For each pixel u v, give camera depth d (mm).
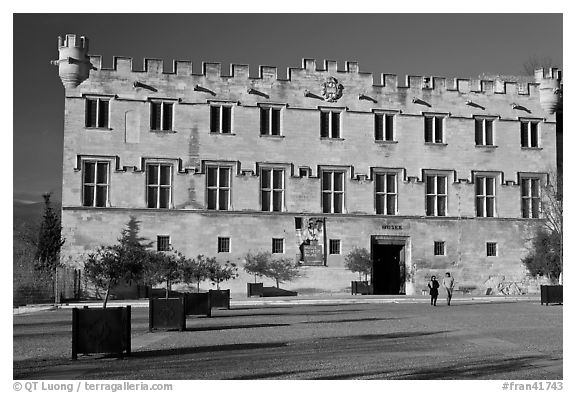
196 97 72125
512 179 78500
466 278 76250
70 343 30625
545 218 78438
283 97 74062
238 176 72250
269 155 73188
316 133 74375
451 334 33406
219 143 72188
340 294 72750
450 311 49375
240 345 29391
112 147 70062
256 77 73625
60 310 54781
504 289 76812
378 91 76125
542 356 26109
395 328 36500
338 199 74562
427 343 29969
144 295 67750
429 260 75625
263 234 72188
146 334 34156
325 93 74625
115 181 69750
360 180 74875
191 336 33094
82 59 69562
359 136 75312
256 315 46469
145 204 70125
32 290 63938
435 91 77500
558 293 57188
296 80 74500
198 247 70688
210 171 72000
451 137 77500
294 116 74062
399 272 75750
